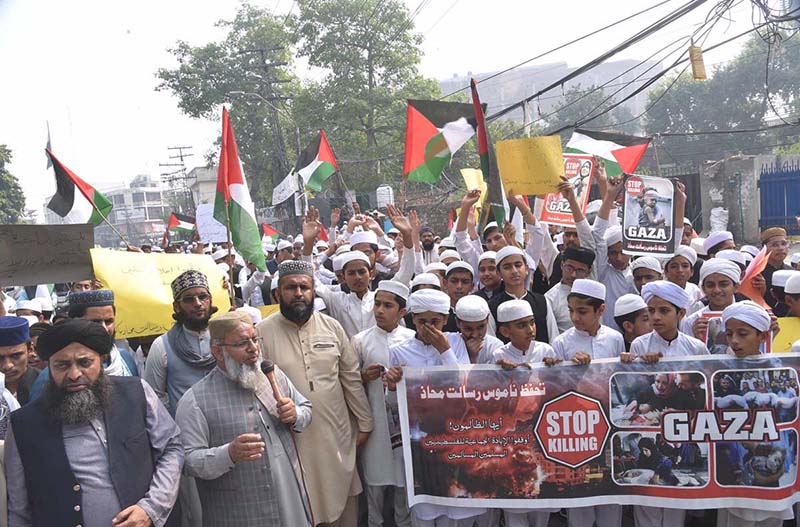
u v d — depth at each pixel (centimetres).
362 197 3503
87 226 502
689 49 1101
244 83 4206
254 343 367
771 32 1107
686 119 4403
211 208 1541
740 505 412
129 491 316
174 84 4256
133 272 509
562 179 606
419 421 435
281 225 3934
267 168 4291
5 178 4294
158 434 338
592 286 455
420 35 3722
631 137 809
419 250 690
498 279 583
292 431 394
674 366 416
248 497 364
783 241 647
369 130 3697
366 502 522
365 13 3675
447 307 438
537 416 427
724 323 417
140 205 11756
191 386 410
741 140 4069
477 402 430
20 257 491
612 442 423
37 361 479
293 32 4034
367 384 469
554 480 425
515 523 437
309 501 386
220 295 545
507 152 647
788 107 4044
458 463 431
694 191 1959
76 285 715
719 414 413
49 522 304
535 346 455
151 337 577
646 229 575
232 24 4362
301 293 428
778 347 495
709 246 693
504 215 618
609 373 423
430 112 673
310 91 3772
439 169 676
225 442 365
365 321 554
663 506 418
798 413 407
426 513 438
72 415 310
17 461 312
